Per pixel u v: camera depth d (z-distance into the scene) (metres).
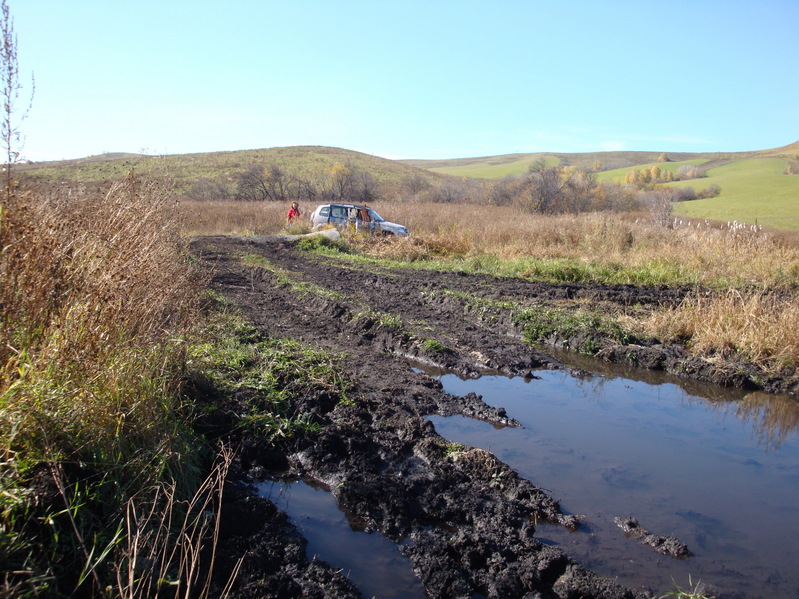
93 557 3.06
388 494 4.43
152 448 3.98
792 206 51.88
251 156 82.00
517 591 3.51
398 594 3.46
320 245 20.92
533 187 39.59
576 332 9.49
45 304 4.13
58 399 3.62
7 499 2.99
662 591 3.59
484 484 4.81
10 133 4.00
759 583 3.72
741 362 8.29
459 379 7.70
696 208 52.53
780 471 5.36
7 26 3.86
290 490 4.66
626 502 4.69
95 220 5.37
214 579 3.30
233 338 7.47
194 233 24.30
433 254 19.03
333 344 8.63
